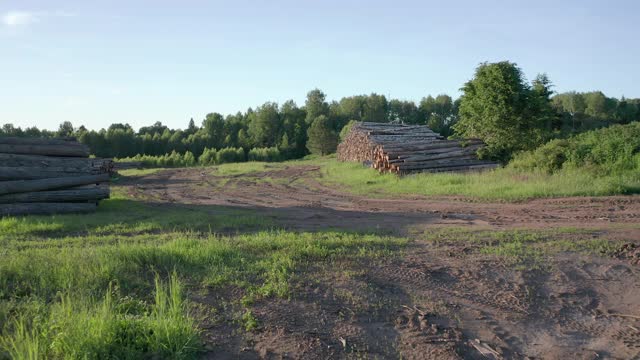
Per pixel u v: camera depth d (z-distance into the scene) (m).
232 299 6.23
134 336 4.89
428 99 86.62
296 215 13.52
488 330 5.92
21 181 13.02
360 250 8.24
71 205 13.78
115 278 6.41
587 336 5.89
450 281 7.12
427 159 22.61
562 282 7.14
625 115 66.38
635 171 15.62
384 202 16.00
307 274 7.09
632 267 7.56
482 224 10.95
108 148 66.00
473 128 25.56
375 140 30.39
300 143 76.69
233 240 9.03
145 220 12.66
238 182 27.42
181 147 70.62
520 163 19.25
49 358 4.58
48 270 6.59
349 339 5.52
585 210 12.01
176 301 5.61
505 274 7.36
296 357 5.06
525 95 23.88
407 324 5.92
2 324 5.12
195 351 4.91
